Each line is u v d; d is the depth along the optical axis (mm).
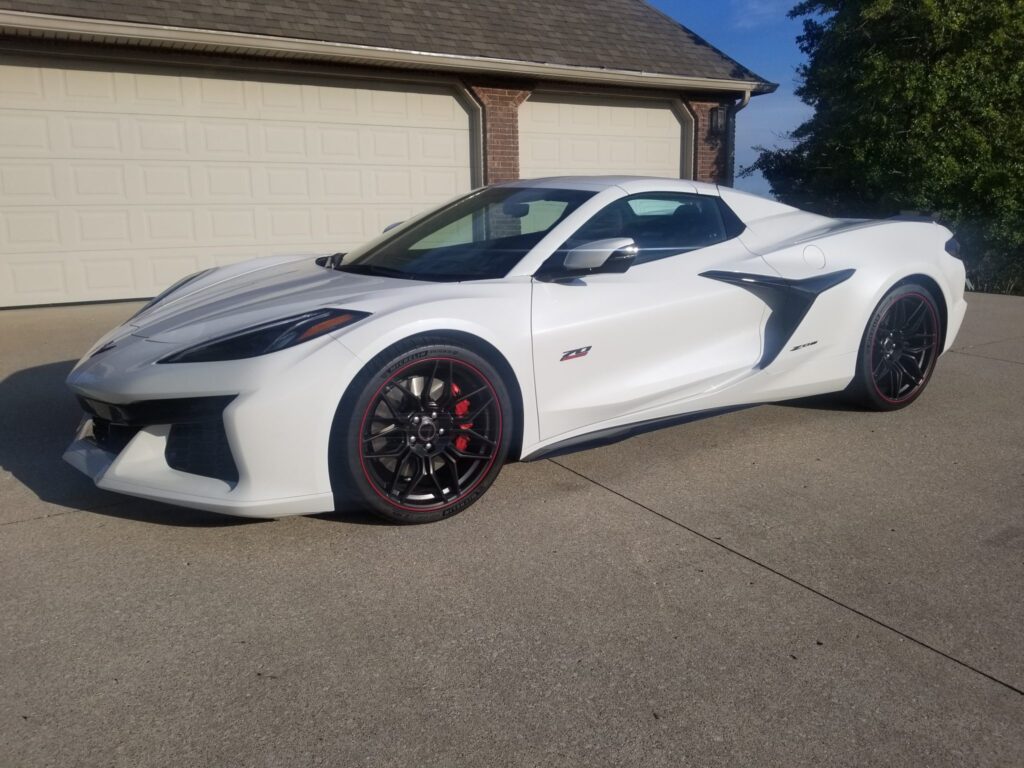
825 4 12930
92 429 3408
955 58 11664
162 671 2316
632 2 11953
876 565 2951
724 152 11906
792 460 4004
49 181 7961
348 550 3033
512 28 10227
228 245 8852
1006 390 5309
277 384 2883
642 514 3375
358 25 9016
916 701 2213
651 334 3746
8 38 7512
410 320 3102
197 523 3248
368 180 9484
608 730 2094
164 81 8273
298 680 2279
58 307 8109
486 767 1965
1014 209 11141
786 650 2436
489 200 4234
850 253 4438
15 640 2457
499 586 2787
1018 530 3238
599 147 11016
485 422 3338
